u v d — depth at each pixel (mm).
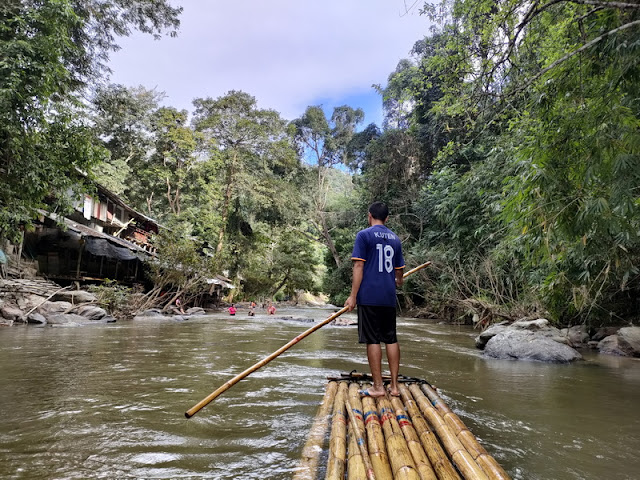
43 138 7914
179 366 4371
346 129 38531
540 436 2350
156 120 28875
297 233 36906
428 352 6199
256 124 30531
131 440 2146
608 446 2199
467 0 5465
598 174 3191
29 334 7355
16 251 13062
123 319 12328
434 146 18594
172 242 16828
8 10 7367
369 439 1957
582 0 2908
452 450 1808
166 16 13102
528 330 6348
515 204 3891
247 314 19531
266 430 2340
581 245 3607
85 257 17109
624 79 2969
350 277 25547
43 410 2639
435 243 17047
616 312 7770
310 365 4648
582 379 4203
